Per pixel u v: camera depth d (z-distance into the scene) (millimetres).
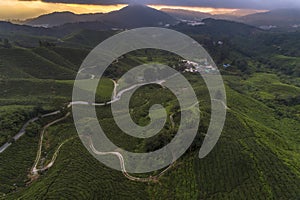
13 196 113750
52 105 182125
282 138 146875
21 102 182625
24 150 142375
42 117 169750
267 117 187500
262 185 99375
